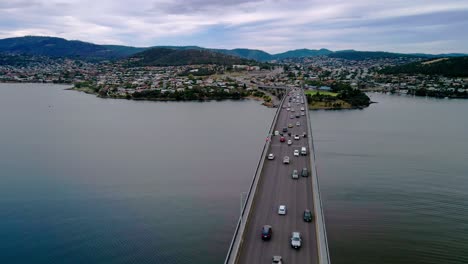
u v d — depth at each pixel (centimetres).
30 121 19000
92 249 6444
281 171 7188
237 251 4294
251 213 5366
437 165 11219
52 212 7862
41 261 6116
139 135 15500
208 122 18550
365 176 10094
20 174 10362
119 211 7869
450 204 8275
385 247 6369
